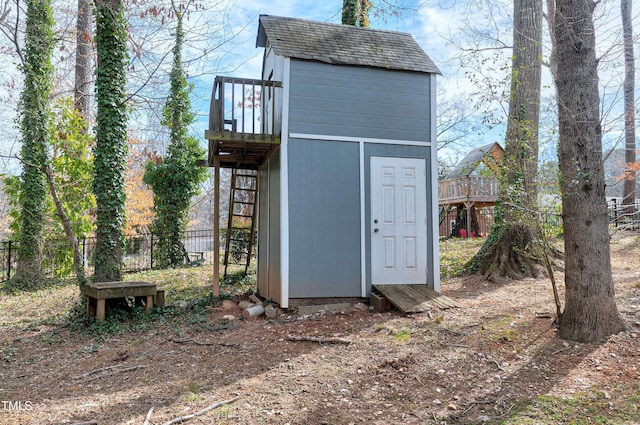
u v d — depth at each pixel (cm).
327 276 641
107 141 748
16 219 1052
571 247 445
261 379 388
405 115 686
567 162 444
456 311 563
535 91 821
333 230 646
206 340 523
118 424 306
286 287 622
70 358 487
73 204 1091
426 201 686
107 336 567
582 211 438
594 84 443
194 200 2433
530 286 706
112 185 748
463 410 319
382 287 647
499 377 371
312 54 646
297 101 641
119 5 746
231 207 860
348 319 574
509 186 501
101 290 605
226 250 909
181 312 661
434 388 358
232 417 314
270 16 724
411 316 558
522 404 322
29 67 807
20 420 319
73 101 1106
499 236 827
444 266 946
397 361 411
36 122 983
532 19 835
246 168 856
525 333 463
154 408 333
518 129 527
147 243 1433
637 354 387
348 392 354
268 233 731
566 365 384
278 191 661
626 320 453
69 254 1097
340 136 656
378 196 669
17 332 617
